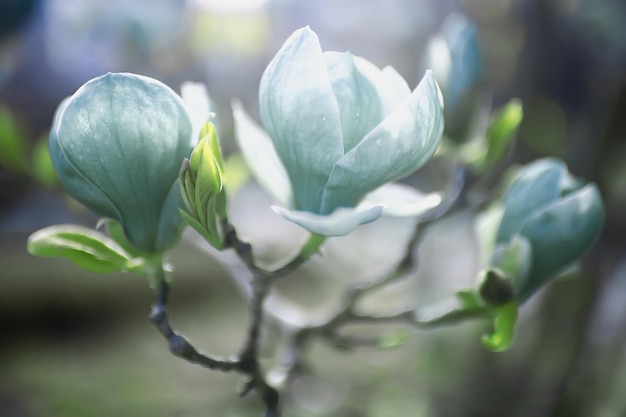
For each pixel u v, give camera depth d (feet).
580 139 3.49
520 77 3.83
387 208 1.79
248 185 4.95
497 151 2.18
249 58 4.75
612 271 3.28
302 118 1.70
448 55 2.18
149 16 4.11
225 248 1.81
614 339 3.32
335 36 5.20
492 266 1.98
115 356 4.87
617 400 3.27
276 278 1.86
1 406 4.17
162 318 1.84
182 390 4.31
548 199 1.98
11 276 5.34
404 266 2.16
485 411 3.68
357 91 1.71
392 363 4.14
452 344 4.04
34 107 5.24
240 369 1.88
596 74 3.51
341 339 2.14
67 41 4.24
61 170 1.79
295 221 1.69
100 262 1.83
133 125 1.73
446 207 2.20
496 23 4.33
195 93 1.80
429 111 1.67
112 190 1.77
